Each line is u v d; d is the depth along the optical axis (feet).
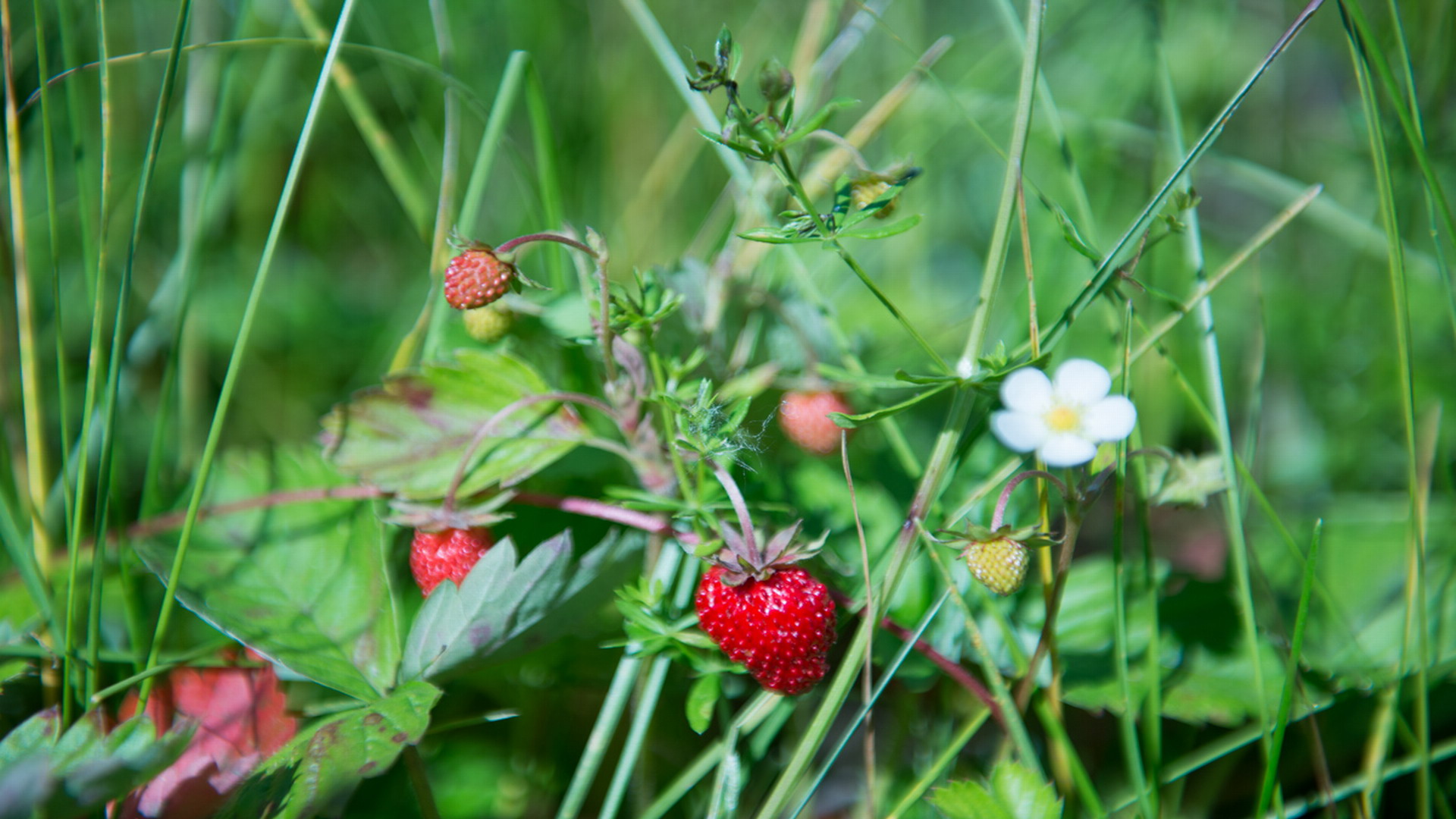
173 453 1.03
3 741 0.80
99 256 0.85
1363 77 0.85
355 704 0.85
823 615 0.82
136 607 0.90
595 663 0.92
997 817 0.83
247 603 0.88
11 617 0.89
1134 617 0.92
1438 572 0.97
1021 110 0.83
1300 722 0.93
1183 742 0.93
